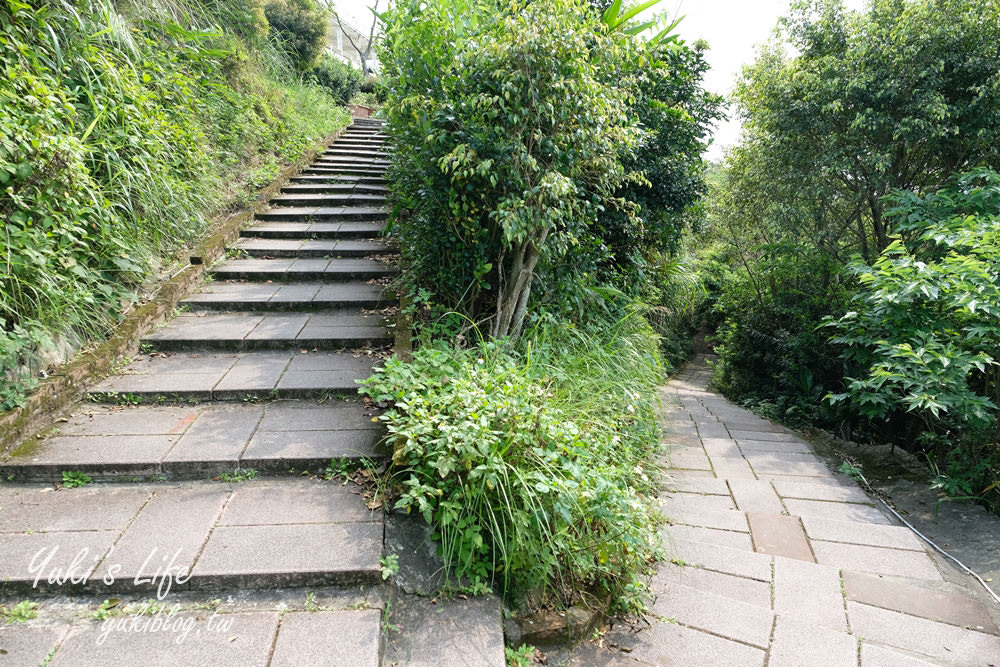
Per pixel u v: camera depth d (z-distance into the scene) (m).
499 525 2.20
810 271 8.41
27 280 3.08
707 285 13.42
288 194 6.99
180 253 4.72
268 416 3.01
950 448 4.01
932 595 2.55
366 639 1.81
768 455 4.61
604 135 3.38
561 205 3.17
